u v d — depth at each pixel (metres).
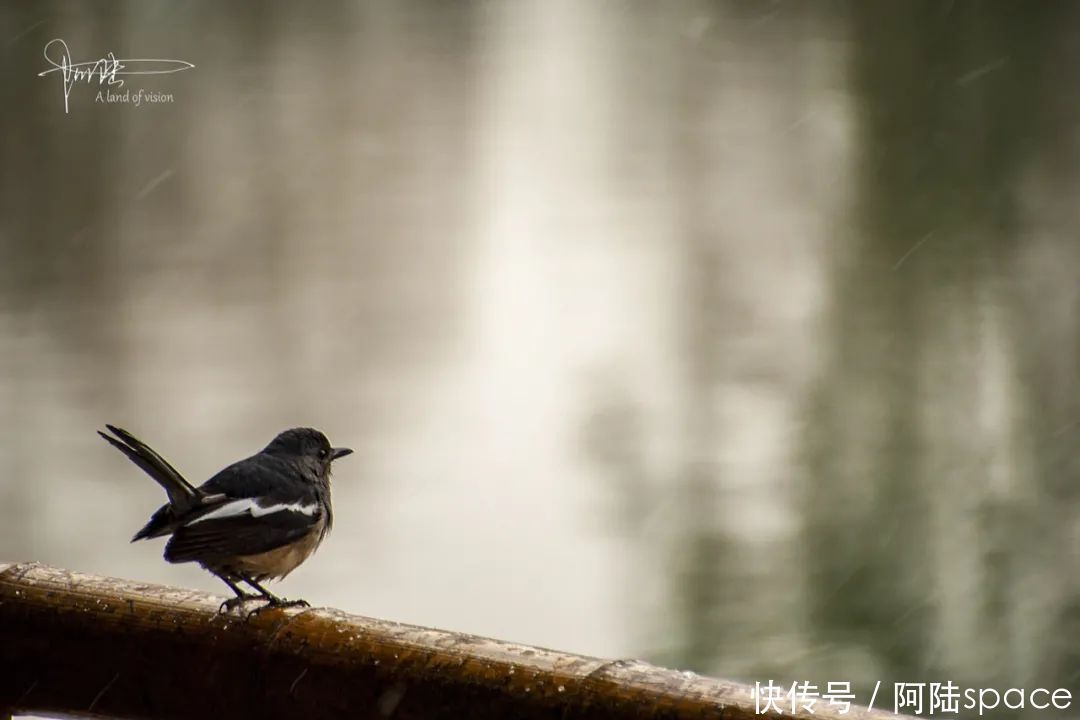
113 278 23.30
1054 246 23.52
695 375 18.44
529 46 47.94
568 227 27.69
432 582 12.59
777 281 23.08
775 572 12.86
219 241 26.06
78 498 14.17
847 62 39.75
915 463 15.24
